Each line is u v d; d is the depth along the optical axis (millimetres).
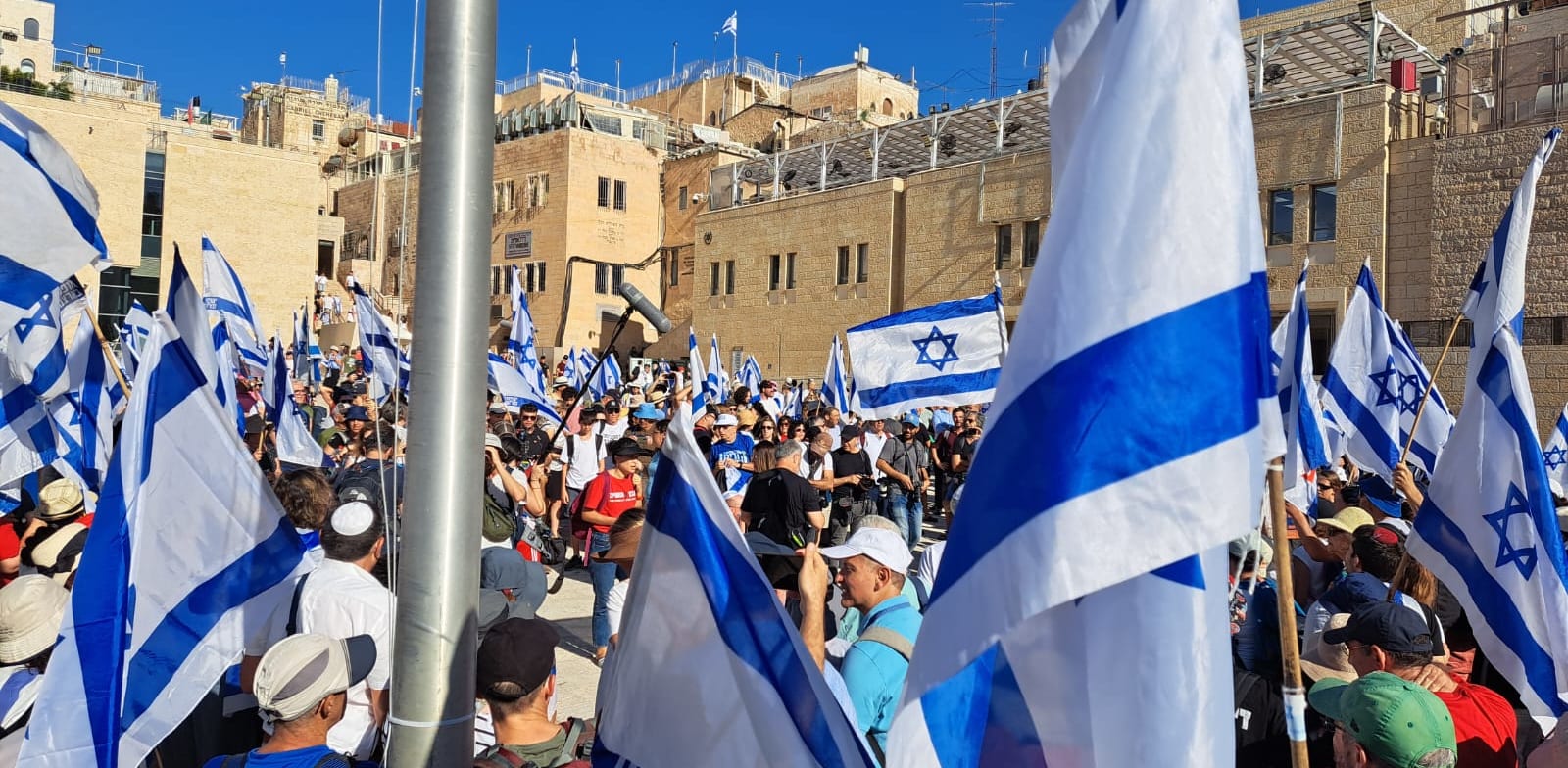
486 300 2750
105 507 3662
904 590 4645
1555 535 4727
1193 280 2398
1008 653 2701
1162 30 2494
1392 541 5719
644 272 56594
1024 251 36188
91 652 3549
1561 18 28859
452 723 2695
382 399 9672
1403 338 9500
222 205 49406
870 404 8500
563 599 11414
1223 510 2305
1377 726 3168
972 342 8266
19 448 6656
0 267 4383
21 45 81125
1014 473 2363
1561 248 25391
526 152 57188
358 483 5648
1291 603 2484
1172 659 2426
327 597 4242
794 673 3084
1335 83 32062
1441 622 5441
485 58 2711
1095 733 2508
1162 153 2439
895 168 45125
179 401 3873
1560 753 3475
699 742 3092
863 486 13188
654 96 75125
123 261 46062
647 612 3207
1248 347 2418
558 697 7914
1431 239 27469
